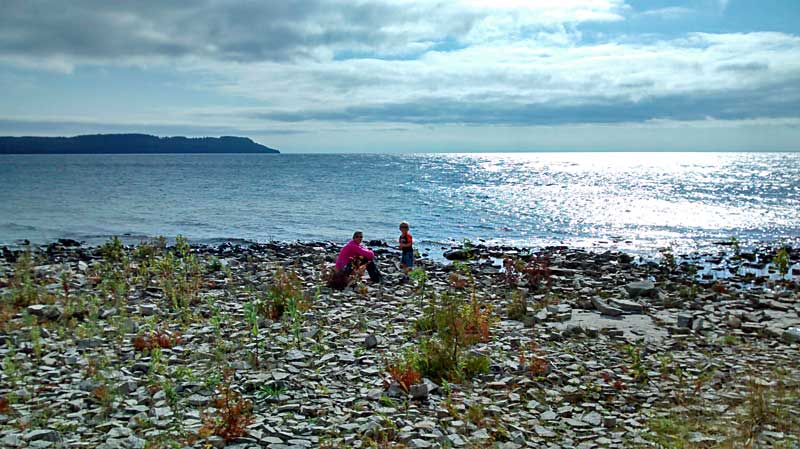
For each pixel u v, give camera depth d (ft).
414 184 261.44
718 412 27.86
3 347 35.88
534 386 31.68
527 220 140.26
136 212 148.66
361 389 30.60
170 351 36.11
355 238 61.16
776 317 48.16
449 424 26.53
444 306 43.24
